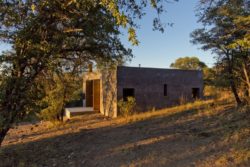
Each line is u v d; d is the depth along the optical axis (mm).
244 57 11516
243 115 11477
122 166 7531
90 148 10031
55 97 16578
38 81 9055
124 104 17703
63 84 14766
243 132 8938
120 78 18656
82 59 11102
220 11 8906
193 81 22219
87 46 10086
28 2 7434
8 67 7918
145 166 7316
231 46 7012
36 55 7977
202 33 13133
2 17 7613
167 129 11672
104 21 8023
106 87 20234
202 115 13453
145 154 8336
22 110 7910
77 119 19078
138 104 19266
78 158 8898
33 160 9227
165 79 20672
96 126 15289
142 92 19500
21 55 7828
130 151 8875
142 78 19578
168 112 16391
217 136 9141
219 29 11406
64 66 11094
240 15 8367
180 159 7441
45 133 14914
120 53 10992
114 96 18844
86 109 22141
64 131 14703
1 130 7723
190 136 9711
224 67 13789
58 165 8391
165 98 20516
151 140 10000
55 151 10188
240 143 7871
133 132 11984
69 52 10109
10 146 11938
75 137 12469
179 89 21359
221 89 16781
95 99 22391
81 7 7168
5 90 7465
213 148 7922
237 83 13711
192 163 6996
